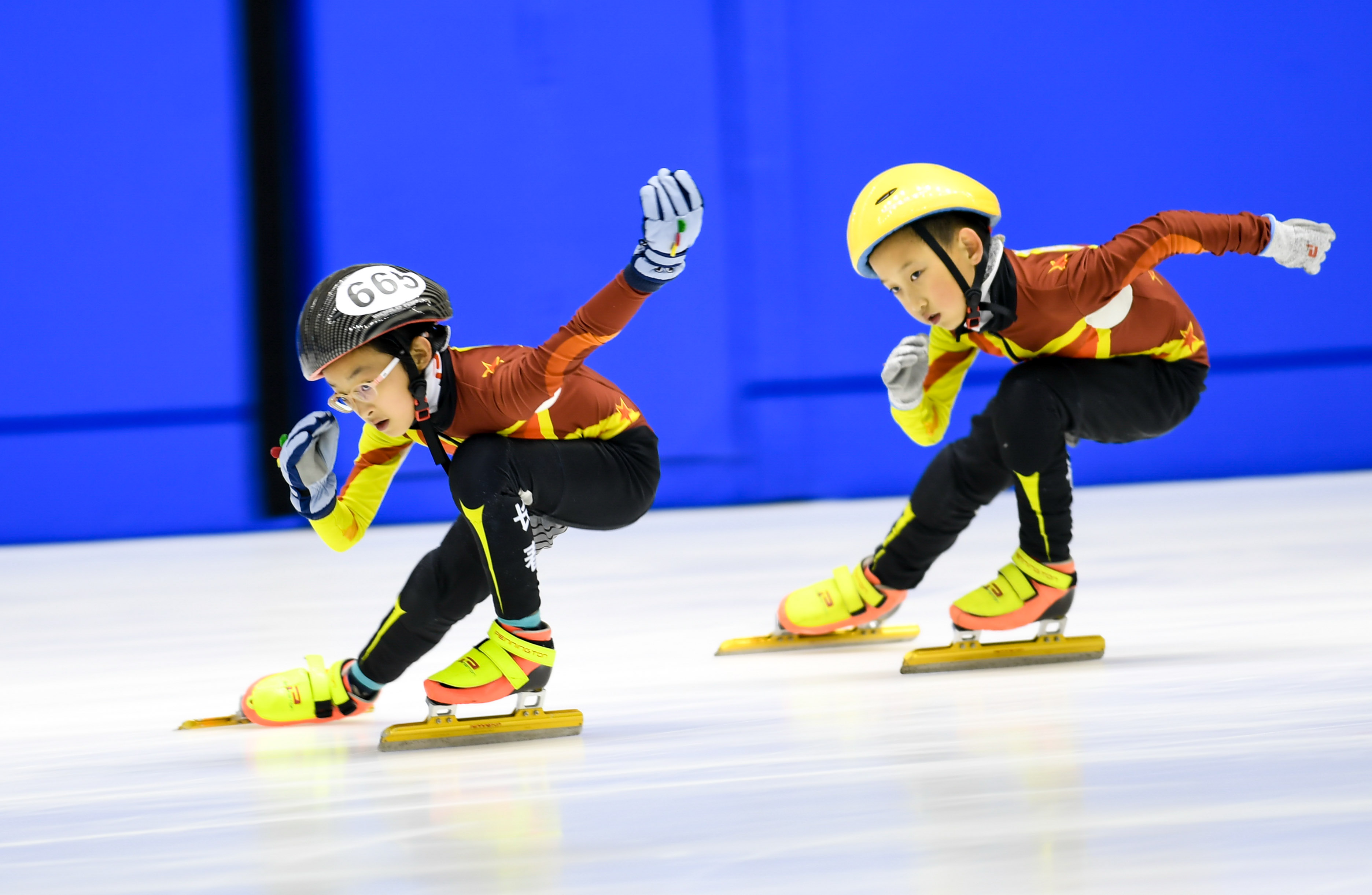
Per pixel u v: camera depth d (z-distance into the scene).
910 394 9.30
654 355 26.69
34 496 26.03
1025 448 8.99
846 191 26.86
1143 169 27.23
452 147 26.45
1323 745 6.20
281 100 26.25
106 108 25.66
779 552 18.27
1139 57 27.08
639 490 8.36
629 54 26.48
